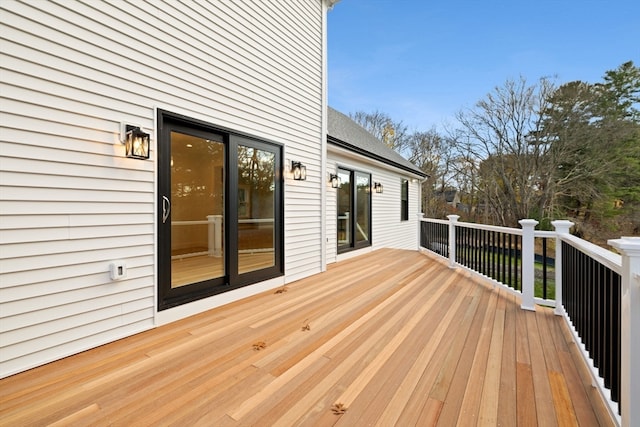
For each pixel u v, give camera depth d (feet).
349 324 9.61
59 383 6.31
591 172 45.01
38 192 7.07
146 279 9.20
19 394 5.91
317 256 17.63
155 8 9.41
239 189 12.54
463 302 11.96
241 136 12.57
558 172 48.26
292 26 15.64
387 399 5.76
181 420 5.17
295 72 15.89
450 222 18.94
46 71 7.16
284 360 7.30
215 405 5.58
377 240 27.94
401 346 8.05
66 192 7.52
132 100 8.82
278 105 14.67
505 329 9.25
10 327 6.65
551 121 47.55
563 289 10.22
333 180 20.61
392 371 6.79
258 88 13.42
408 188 36.47
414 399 5.75
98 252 8.11
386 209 29.96
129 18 8.74
